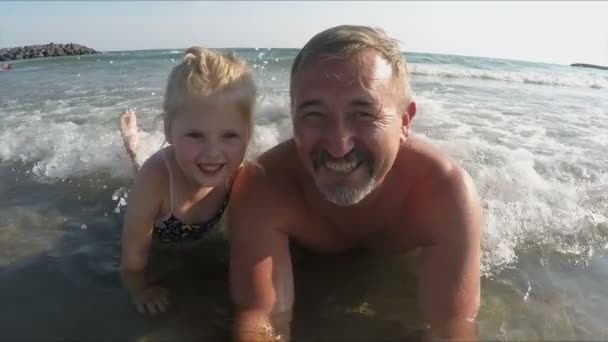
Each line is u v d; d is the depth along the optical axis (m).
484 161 1.14
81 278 0.71
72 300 0.65
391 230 0.67
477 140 1.33
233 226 0.64
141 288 0.69
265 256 0.61
